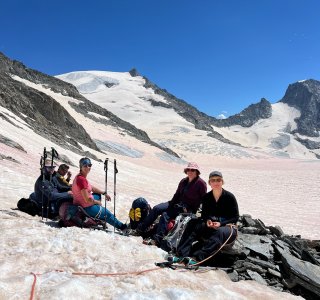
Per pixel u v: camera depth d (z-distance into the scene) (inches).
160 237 299.0
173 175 3065.9
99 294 188.7
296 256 322.0
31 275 194.7
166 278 219.0
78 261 227.3
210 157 7411.4
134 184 1583.4
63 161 1457.9
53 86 7416.3
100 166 1846.7
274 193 2288.4
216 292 212.4
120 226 341.1
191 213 297.3
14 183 547.5
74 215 321.1
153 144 5944.9
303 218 1321.4
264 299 230.7
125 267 225.8
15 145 1233.4
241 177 3481.8
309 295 268.7
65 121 3393.2
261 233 369.4
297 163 7411.4
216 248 275.7
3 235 269.7
